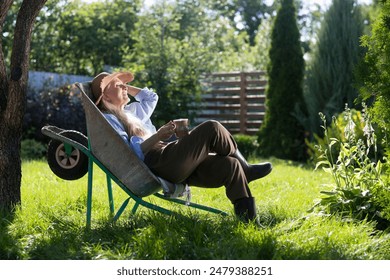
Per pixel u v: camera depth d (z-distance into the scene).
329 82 13.60
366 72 4.96
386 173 5.17
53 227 5.01
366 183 5.55
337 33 13.64
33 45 19.81
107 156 4.80
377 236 4.86
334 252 4.25
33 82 16.06
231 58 21.05
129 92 5.62
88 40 20.48
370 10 14.02
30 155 13.05
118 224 5.05
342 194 5.53
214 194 7.22
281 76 14.21
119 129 4.94
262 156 14.43
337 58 13.55
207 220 4.96
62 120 14.55
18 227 5.04
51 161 5.28
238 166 4.88
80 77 16.66
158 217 5.03
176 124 4.72
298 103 14.06
